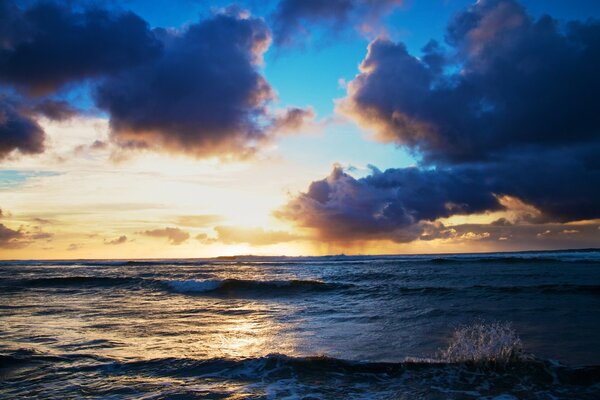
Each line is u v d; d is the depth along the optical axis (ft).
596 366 23.58
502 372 23.21
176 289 78.07
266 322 41.29
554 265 120.37
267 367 24.29
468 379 22.31
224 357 26.58
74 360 26.25
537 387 21.12
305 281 77.71
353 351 28.30
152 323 40.96
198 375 23.21
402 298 57.11
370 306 51.08
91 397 19.81
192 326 39.11
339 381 22.17
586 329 33.76
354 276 97.55
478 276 86.58
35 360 26.17
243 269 147.13
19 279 98.63
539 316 39.99
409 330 34.94
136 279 92.22
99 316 45.88
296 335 34.24
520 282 71.61
